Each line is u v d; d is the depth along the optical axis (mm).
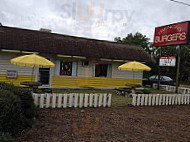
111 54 13094
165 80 16406
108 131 4145
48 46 11273
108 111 6156
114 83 13805
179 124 5152
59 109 6008
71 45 12406
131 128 4484
